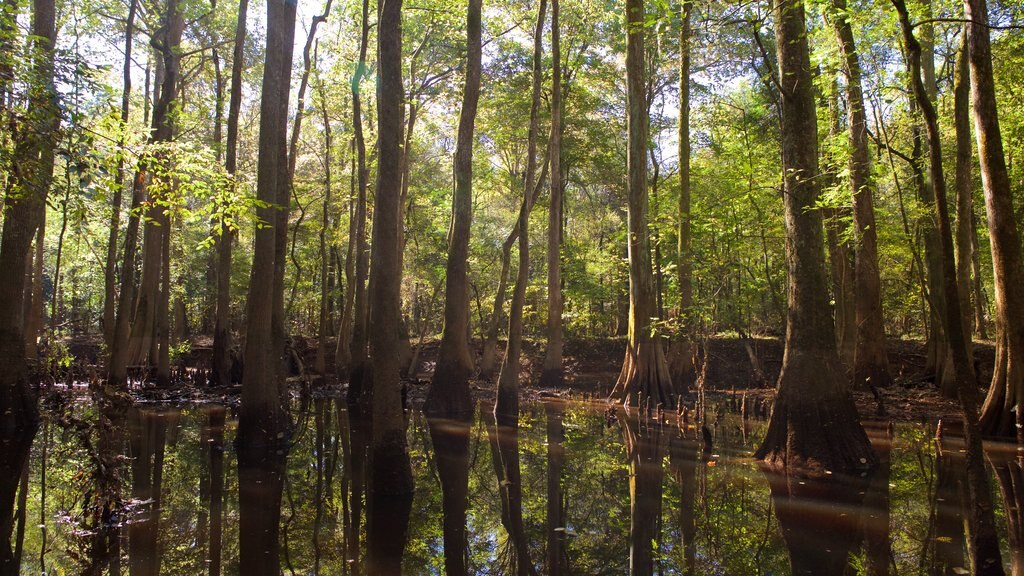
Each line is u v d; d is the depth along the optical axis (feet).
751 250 66.64
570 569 21.17
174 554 21.50
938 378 63.10
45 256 117.08
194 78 87.15
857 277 63.31
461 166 53.88
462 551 22.80
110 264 73.61
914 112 49.11
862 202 58.29
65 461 35.58
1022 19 39.88
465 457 39.55
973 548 19.89
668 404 61.72
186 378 76.74
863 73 44.75
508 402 56.49
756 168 62.39
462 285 55.52
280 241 48.03
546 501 29.68
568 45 82.58
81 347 99.91
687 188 67.31
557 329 81.10
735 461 37.37
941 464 35.40
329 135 86.89
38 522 24.75
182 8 63.00
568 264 96.89
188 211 25.96
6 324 43.78
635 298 64.13
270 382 41.16
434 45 78.28
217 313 72.43
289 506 27.84
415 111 81.41
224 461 36.50
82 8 62.69
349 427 50.83
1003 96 55.16
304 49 74.69
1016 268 38.37
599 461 38.32
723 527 25.39
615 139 98.02
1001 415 42.24
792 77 34.86
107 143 21.79
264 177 40.63
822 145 52.06
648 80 87.61
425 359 103.40
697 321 65.82
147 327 75.87
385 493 29.48
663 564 21.49
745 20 28.89
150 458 36.86
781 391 35.35
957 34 51.37
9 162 18.70
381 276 29.50
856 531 24.44
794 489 30.50
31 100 18.67
